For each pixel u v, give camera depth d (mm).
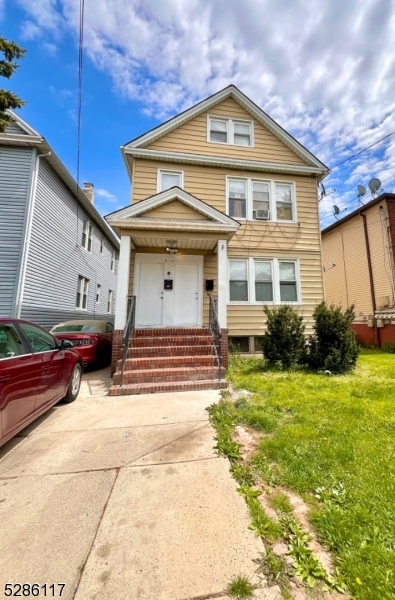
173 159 8516
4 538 1817
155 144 8672
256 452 2895
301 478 2398
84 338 6887
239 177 9031
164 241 7180
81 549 1731
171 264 8039
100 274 15219
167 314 7863
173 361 5883
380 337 12500
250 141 9414
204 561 1634
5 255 7531
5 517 2006
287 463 2639
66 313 10453
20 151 7996
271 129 9484
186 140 8852
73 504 2141
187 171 8664
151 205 6543
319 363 6676
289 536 1805
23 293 7555
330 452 2775
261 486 2352
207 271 8195
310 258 9250
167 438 3260
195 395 4926
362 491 2203
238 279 8742
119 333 6207
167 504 2131
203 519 1972
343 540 1746
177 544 1757
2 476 2521
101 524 1937
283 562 1615
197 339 6551
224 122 9383
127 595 1444
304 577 1517
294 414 3855
